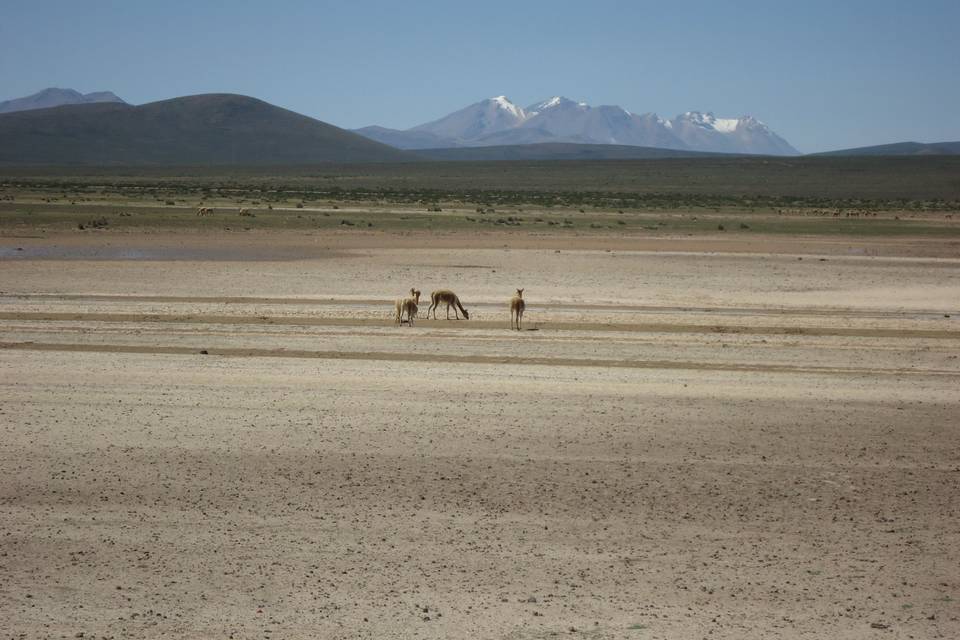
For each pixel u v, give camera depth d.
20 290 77.69
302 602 24.59
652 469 35.50
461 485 33.41
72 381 46.84
